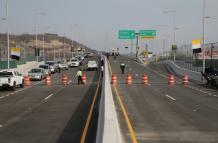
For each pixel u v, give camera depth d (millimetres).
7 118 21391
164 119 20406
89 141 14875
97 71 82938
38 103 29141
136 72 76562
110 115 14562
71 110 24688
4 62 67562
